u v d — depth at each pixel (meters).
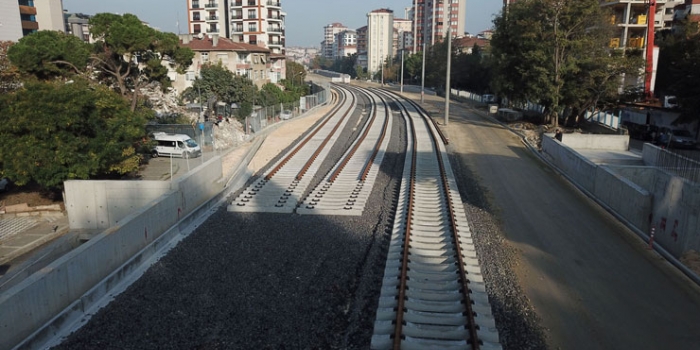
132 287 12.00
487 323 10.20
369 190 21.20
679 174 17.42
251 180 23.48
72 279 11.09
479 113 53.97
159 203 15.51
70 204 19.97
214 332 9.91
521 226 16.75
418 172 24.47
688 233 13.76
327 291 11.76
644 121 45.19
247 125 38.44
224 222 17.00
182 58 33.94
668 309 11.18
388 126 43.94
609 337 10.01
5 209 22.30
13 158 20.25
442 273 12.59
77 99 21.39
